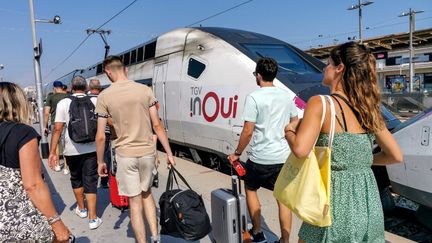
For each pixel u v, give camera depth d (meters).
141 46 10.33
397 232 4.65
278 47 6.91
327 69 2.10
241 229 2.96
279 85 5.80
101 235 4.05
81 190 4.54
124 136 3.35
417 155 3.68
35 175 2.04
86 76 20.16
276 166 3.32
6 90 2.11
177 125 7.85
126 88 3.36
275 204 4.73
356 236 1.96
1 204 2.00
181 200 3.15
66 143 4.25
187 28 8.05
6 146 2.01
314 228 2.05
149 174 3.45
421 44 32.94
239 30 7.41
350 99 1.96
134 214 3.40
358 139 1.95
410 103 18.86
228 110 6.27
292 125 2.04
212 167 7.51
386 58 33.62
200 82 7.01
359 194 1.96
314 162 1.92
